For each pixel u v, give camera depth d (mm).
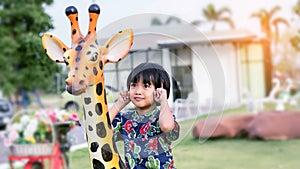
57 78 6527
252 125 5660
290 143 5246
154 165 1527
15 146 2982
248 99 9391
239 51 11852
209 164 3756
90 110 1604
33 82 8320
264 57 13195
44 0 7465
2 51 8922
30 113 3033
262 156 4465
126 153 1564
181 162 2836
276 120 5672
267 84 13125
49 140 2967
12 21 8906
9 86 9352
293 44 16031
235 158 4277
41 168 3002
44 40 1570
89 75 1525
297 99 9203
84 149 2918
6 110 7797
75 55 1522
